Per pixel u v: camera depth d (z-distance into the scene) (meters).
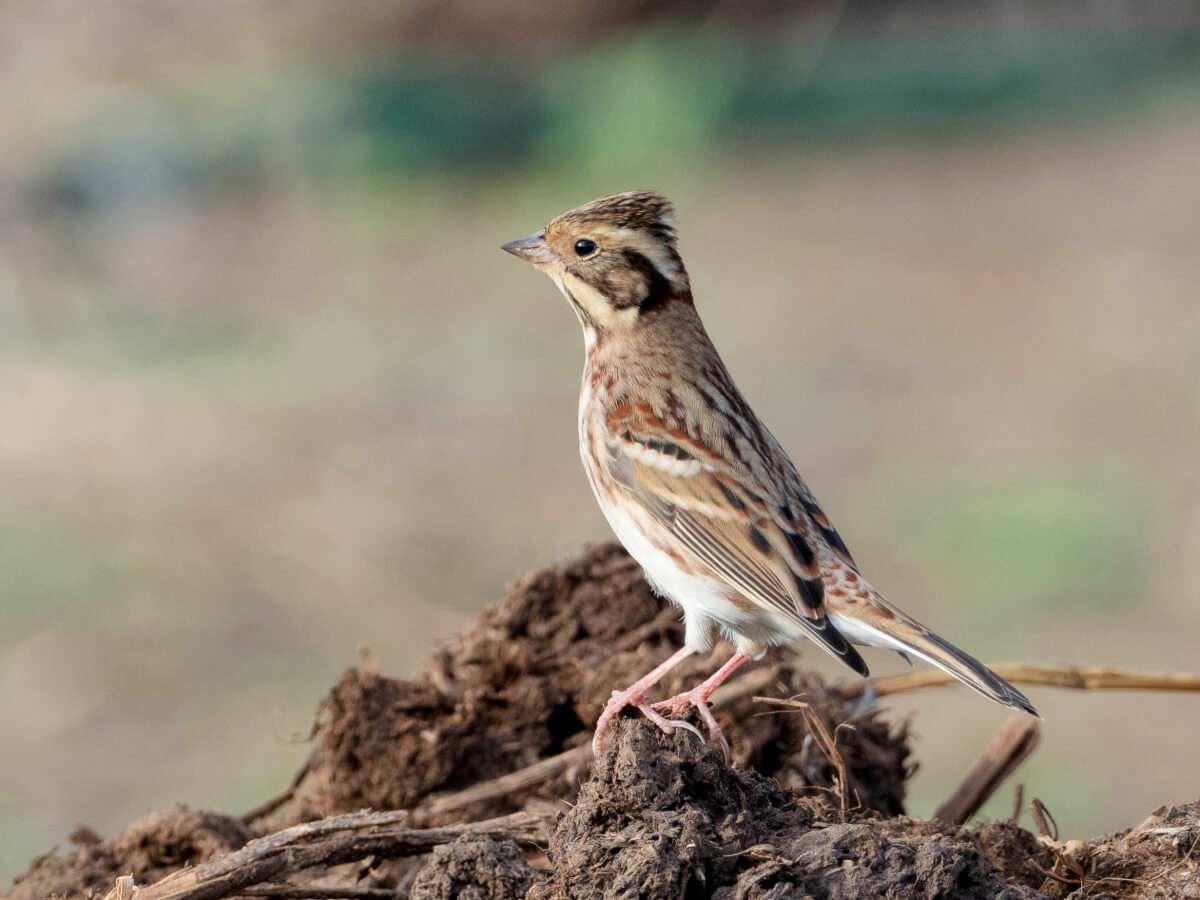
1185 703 13.41
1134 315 22.58
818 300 24.22
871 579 15.50
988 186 29.53
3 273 25.23
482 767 7.00
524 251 7.61
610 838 5.08
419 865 6.30
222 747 12.56
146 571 15.46
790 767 6.76
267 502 17.11
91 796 11.95
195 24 34.78
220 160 30.88
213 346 22.61
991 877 4.98
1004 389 20.33
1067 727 12.98
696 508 7.02
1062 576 15.23
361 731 6.94
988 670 6.35
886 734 7.15
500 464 18.28
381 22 35.62
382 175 31.08
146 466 18.12
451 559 15.89
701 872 4.93
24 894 6.44
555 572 7.52
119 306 24.38
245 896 5.71
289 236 28.02
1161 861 5.48
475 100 33.19
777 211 28.88
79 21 34.66
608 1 35.88
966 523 16.53
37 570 15.63
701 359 7.47
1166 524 16.09
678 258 7.55
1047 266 25.12
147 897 5.49
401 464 18.25
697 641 6.90
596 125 32.59
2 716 13.12
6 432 19.22
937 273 24.95
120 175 29.92
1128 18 37.28
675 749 5.32
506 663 7.24
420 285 25.39
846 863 4.95
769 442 7.38
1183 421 18.88
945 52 35.75
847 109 33.84
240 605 14.84
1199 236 25.91
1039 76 34.78
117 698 13.26
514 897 5.14
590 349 7.61
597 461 7.39
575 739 7.17
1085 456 17.94
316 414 19.83
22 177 29.45
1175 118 32.50
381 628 14.31
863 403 20.03
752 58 35.06
